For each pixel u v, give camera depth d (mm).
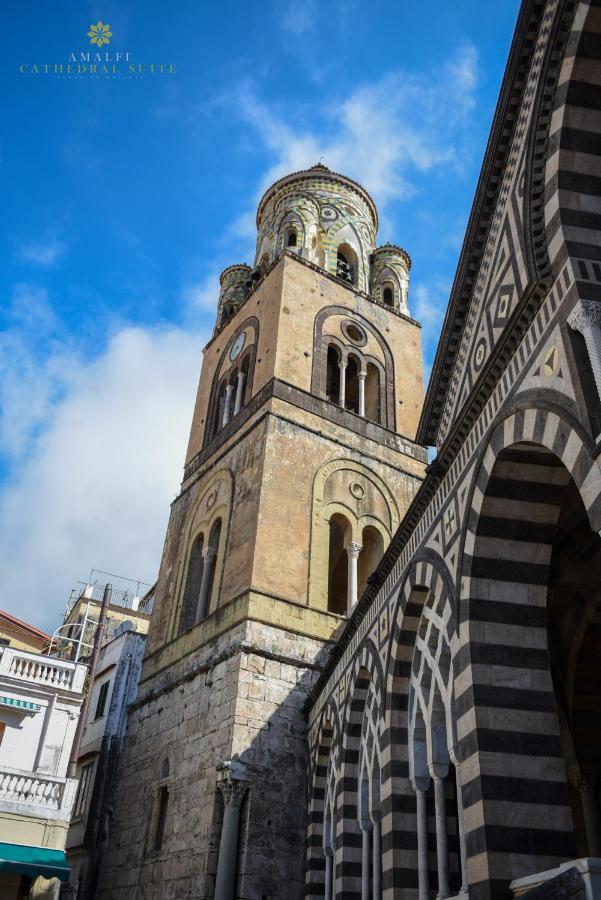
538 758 11984
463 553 13789
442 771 14875
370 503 34438
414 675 16953
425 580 15938
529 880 10234
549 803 11648
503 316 13953
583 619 19828
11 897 28500
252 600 28156
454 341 17203
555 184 11945
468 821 11875
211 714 27016
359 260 46062
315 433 34500
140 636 40188
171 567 37375
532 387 11758
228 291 47500
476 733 12078
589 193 11859
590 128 12258
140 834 28359
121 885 28266
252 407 35875
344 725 21234
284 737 25984
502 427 12766
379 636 19094
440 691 14797
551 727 12266
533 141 12680
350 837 19906
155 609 36781
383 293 46125
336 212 47188
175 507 40000
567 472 13000
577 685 20312
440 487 15852
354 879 19422
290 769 25500
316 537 31516
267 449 32500
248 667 26656
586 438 9891
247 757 24875
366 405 40250
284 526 30828
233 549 31391
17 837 26672
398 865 15523
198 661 29688
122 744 35281
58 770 29172
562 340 10953
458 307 16719
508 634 12898
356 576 32125
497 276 14617
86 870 31578
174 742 28828
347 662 22016
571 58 12312
